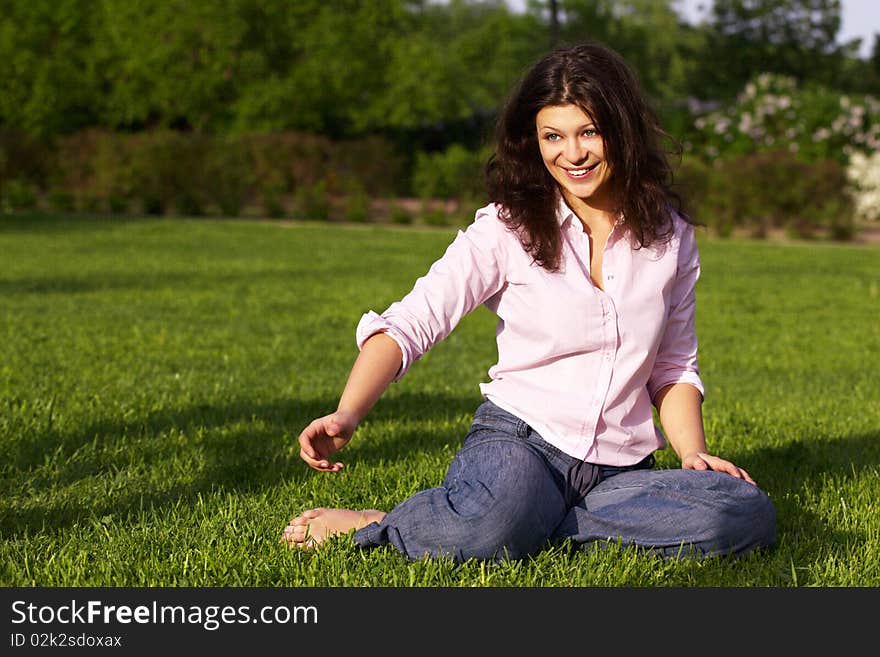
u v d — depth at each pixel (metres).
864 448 7.95
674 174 5.23
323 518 5.38
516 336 5.17
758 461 7.41
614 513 5.08
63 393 9.34
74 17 47.59
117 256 24.36
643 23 80.38
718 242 33.25
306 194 40.12
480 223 5.15
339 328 15.13
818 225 36.03
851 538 5.60
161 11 45.19
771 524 5.17
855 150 42.56
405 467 7.04
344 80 47.94
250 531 5.54
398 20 53.16
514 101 4.97
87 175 40.28
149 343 12.81
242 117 46.38
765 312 18.34
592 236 5.15
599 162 4.89
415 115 51.97
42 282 19.20
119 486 6.49
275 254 26.17
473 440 5.21
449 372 11.70
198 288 19.20
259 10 46.50
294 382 10.55
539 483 4.95
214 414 8.66
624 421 5.19
